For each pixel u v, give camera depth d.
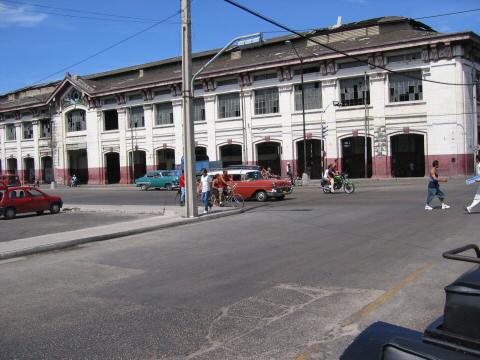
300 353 4.86
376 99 42.25
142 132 56.19
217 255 10.51
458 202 18.89
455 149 39.34
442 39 38.84
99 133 60.09
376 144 42.53
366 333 3.18
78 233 14.89
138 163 58.59
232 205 22.44
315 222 15.26
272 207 21.69
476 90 41.97
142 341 5.37
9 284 8.67
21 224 19.80
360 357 2.96
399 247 10.16
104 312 6.55
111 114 60.38
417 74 40.81
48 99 64.25
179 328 5.75
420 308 6.07
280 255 10.04
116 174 61.44
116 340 5.43
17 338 5.62
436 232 11.85
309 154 47.31
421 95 40.69
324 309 6.22
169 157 56.06
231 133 50.09
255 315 6.11
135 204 28.19
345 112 43.72
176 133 53.53
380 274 7.91
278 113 47.22
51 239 13.73
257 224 15.77
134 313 6.44
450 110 39.41
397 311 6.00
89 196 38.50
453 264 8.38
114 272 9.30
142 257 10.86
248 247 11.33
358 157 45.25
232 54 53.53
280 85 47.00
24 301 7.35
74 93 62.72
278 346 5.06
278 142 47.44
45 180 68.50
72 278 8.94
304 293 7.01
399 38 41.19
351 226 13.83
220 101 51.12
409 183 34.75
